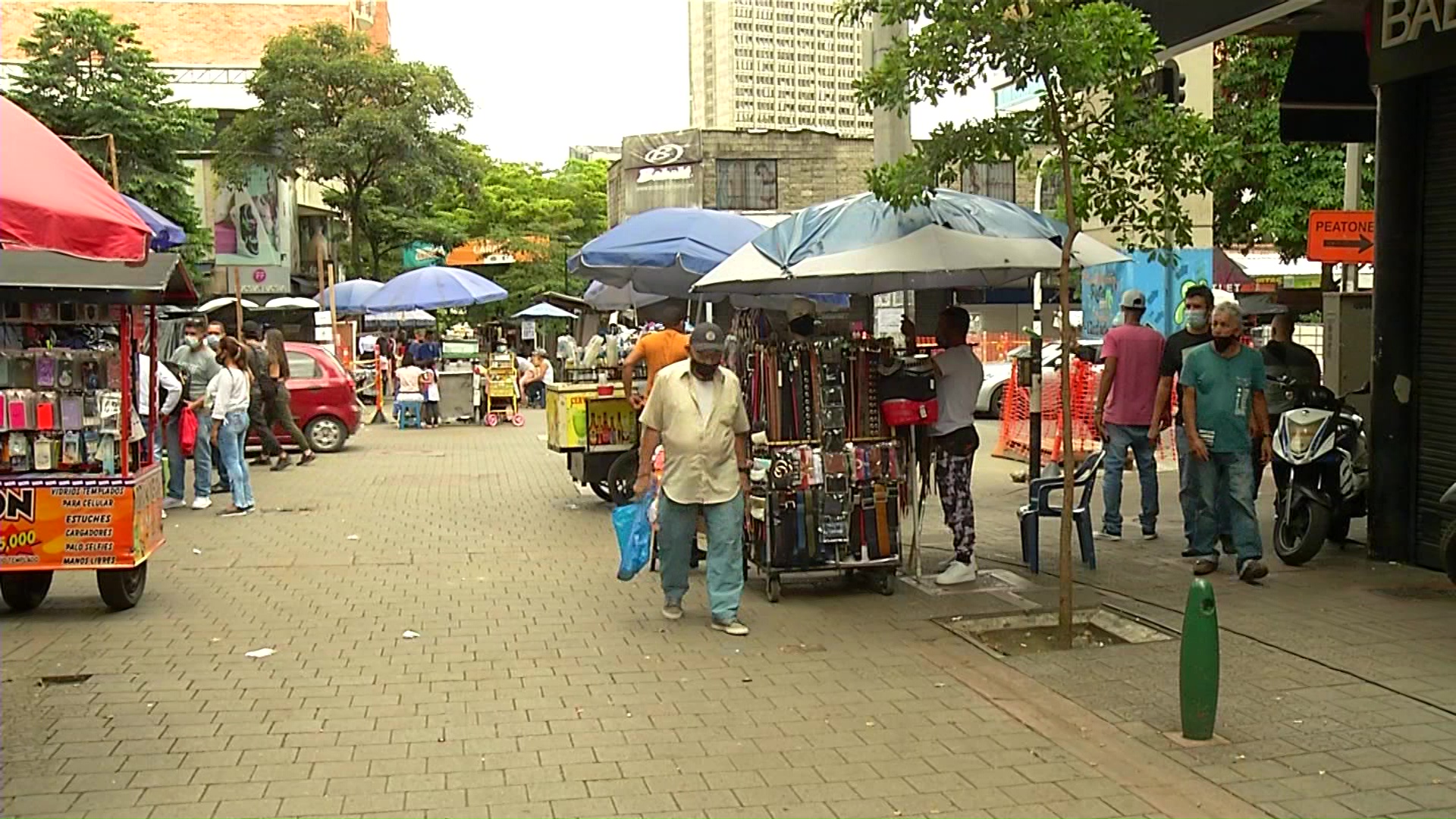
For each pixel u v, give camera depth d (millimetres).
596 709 6129
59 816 4750
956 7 6891
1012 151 7301
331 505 13508
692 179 39062
